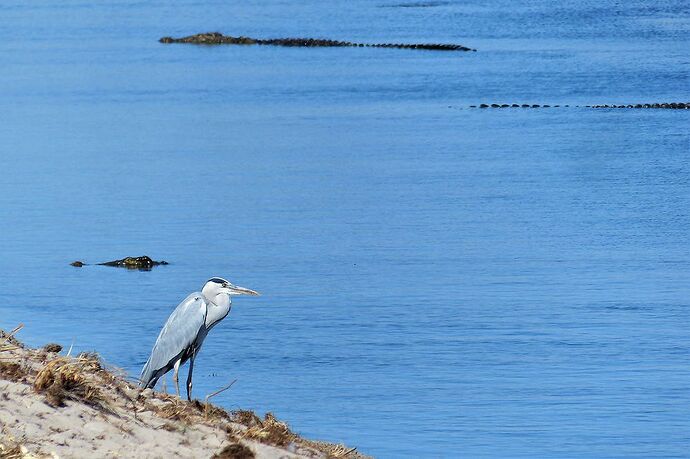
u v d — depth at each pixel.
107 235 38.47
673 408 22.08
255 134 62.75
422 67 93.25
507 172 50.69
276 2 165.25
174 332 14.89
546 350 25.94
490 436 20.53
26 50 110.12
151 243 37.41
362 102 75.31
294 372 24.16
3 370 13.21
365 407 21.97
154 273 33.41
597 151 55.97
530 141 59.22
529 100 75.31
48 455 11.49
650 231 39.12
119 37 122.12
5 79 88.69
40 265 34.19
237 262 34.75
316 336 26.94
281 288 31.61
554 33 118.50
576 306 29.80
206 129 64.75
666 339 26.81
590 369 24.69
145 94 80.50
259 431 14.10
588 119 66.31
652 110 69.19
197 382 23.27
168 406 13.88
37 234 38.72
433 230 39.34
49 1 167.88
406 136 61.47
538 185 47.66
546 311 29.25
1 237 38.25
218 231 39.22
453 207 43.38
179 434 13.13
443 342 26.62
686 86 79.81
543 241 37.62
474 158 54.50
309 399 22.42
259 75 90.50
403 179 49.28
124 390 14.09
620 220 40.88
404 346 26.19
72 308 29.23
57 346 15.13
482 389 23.27
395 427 20.84
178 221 40.84
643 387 23.42
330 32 125.88
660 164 52.28
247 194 46.03
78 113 71.44
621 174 49.97
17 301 29.97
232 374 23.92
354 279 32.59
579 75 86.12
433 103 74.50
